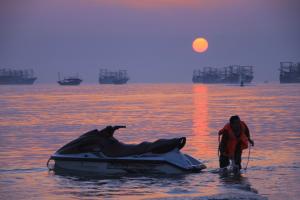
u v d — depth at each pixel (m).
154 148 32.00
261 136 52.56
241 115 87.69
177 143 32.06
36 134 56.47
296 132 56.88
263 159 36.53
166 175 30.92
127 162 31.81
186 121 74.12
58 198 24.72
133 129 61.41
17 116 89.00
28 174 31.52
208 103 140.88
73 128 64.00
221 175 30.66
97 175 31.20
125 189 26.86
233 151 31.92
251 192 25.22
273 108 111.06
